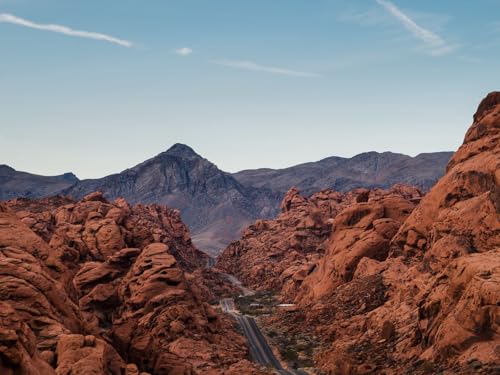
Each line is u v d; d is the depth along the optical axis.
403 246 126.69
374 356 85.94
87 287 118.94
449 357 69.44
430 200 119.94
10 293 56.25
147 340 65.81
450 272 79.81
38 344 49.78
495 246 91.50
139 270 116.31
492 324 66.69
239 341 109.44
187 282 116.88
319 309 124.44
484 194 101.31
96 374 43.78
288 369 96.06
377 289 116.62
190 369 66.38
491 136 117.25
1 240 69.44
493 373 61.09
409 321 90.25
